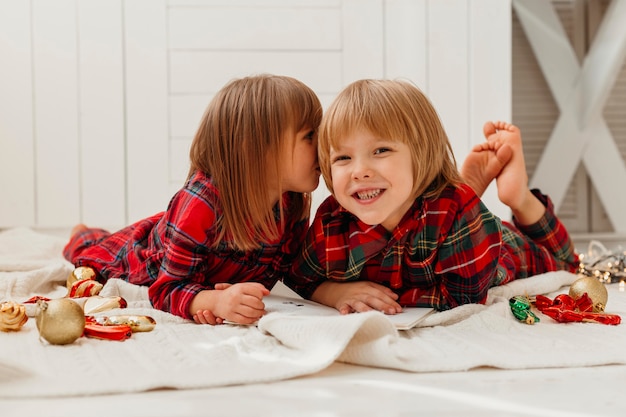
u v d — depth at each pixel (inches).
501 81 92.8
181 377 30.6
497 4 92.1
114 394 29.4
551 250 60.0
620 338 38.4
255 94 45.8
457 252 44.1
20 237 77.1
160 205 93.5
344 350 34.5
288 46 94.0
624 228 111.4
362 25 94.2
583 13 113.3
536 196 60.1
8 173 91.7
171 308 45.1
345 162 42.3
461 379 31.6
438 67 93.0
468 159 58.8
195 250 45.1
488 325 40.8
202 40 93.1
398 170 41.6
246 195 45.4
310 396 29.2
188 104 93.3
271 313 39.3
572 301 44.8
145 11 92.4
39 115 91.8
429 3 92.6
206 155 46.6
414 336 38.8
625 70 112.7
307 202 50.3
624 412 27.2
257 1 93.4
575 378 31.7
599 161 110.3
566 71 109.4
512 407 27.8
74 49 91.9
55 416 26.8
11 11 91.0
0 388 29.3
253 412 27.3
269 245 47.7
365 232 44.6
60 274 57.1
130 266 54.7
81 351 35.7
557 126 109.7
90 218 92.7
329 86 94.7
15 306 40.5
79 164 92.4
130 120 92.7
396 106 41.6
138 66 92.6
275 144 45.2
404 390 30.0
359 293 44.6
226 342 37.3
